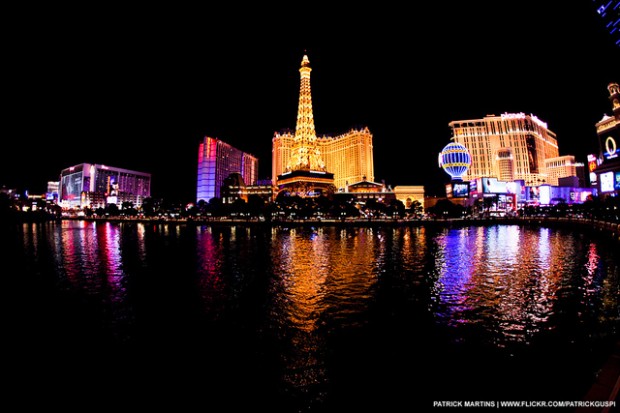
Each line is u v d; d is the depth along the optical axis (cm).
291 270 2888
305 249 4422
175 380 1068
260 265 3147
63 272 2850
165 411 905
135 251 4272
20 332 1482
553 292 2111
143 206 16175
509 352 1239
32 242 5569
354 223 10619
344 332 1459
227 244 5128
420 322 1577
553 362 1151
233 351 1275
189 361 1199
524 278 2533
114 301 1956
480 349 1268
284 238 6222
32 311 1778
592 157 15525
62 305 1889
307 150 16538
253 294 2097
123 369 1141
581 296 2011
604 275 2616
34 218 15775
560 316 1644
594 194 14975
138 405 933
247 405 926
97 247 4766
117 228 10319
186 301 1953
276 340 1375
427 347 1294
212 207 13888
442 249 4362
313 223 10975
